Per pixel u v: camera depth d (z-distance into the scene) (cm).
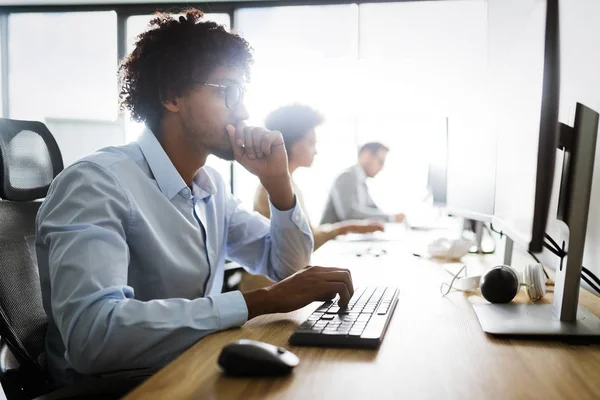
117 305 89
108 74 523
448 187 234
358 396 66
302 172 488
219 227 148
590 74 143
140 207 115
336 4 479
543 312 105
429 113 474
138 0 498
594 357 81
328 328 90
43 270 112
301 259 149
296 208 146
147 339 88
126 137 522
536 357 81
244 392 67
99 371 89
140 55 128
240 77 129
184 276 122
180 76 122
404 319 104
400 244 246
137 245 114
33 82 536
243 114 131
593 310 111
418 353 83
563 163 98
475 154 184
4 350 113
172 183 122
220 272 150
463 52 468
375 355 82
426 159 325
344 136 488
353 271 167
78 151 530
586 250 142
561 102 173
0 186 135
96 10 513
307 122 271
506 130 125
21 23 534
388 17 479
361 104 485
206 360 80
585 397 66
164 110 127
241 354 72
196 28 125
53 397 83
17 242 127
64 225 100
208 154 132
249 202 494
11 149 140
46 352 117
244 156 137
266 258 155
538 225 84
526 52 101
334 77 488
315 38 489
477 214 178
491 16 173
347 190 358
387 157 363
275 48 493
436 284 143
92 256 95
